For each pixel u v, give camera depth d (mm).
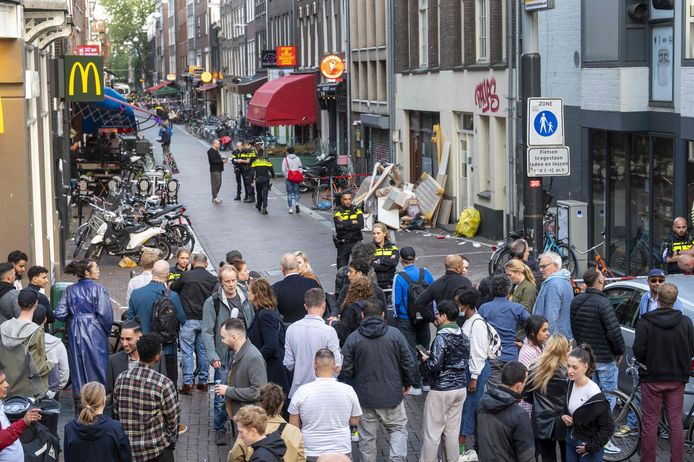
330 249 29219
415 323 14312
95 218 27609
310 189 45781
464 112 33562
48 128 23016
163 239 27281
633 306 13391
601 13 22156
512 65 28969
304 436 9648
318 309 11336
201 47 130375
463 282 13266
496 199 30812
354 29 48812
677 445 11195
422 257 27875
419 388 14648
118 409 9797
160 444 9844
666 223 21234
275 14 73250
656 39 21203
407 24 40031
